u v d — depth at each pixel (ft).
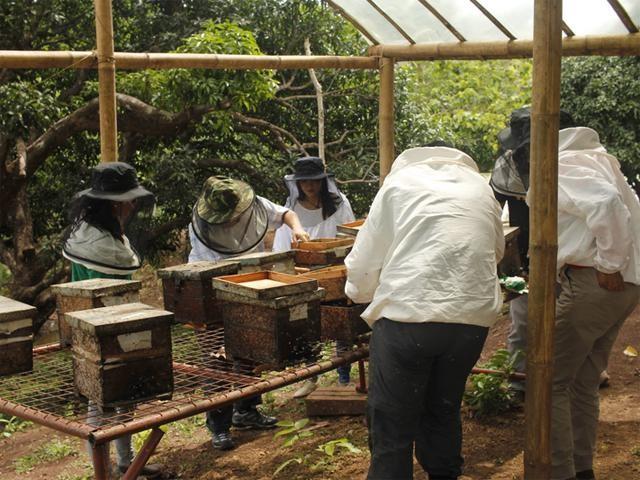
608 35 14.94
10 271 35.09
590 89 31.09
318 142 37.83
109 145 16.88
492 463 13.75
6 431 19.26
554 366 12.15
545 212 10.50
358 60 20.13
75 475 15.49
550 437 11.03
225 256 15.44
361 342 13.20
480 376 16.25
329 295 13.06
